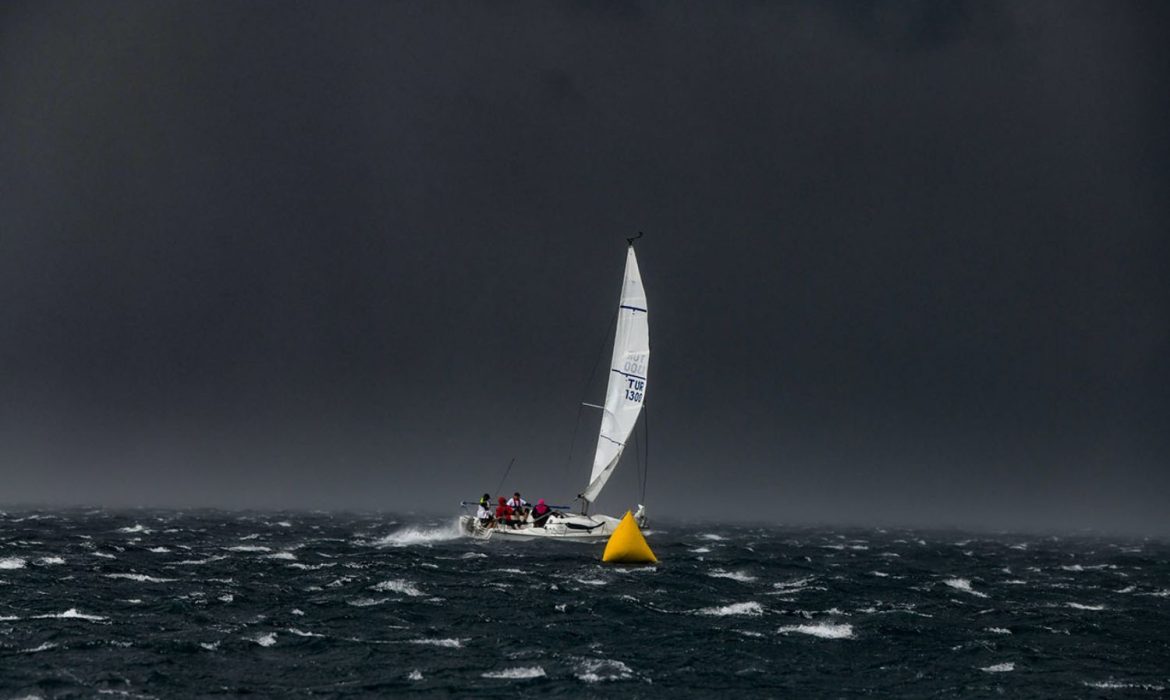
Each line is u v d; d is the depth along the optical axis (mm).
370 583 69500
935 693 43969
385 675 44562
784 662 48688
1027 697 43656
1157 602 72625
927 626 58312
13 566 75000
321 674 44656
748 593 70062
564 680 44312
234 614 57281
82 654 46344
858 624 58188
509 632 54031
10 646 47531
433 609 60188
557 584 70812
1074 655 51969
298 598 63250
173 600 60875
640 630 55188
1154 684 46406
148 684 42062
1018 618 62375
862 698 43031
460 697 41656
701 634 54312
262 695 41312
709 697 42562
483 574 76062
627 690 43188
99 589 65125
